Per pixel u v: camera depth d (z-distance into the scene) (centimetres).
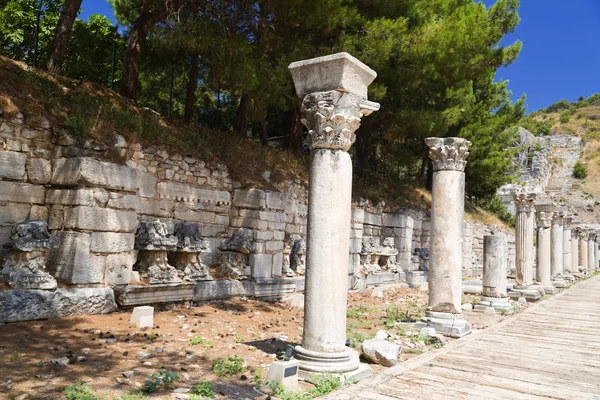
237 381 571
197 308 1023
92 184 873
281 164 1644
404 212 2158
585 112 10875
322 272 628
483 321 1244
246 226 1255
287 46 1494
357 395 564
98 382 518
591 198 6994
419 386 620
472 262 2991
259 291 1220
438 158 1052
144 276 970
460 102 2566
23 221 816
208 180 1218
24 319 745
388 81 1808
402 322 1082
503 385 649
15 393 463
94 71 1864
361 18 1528
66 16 1209
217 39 1295
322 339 623
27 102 909
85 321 797
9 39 1762
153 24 1388
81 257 850
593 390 642
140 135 1063
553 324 1223
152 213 1062
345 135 634
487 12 2231
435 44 1667
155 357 641
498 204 4144
